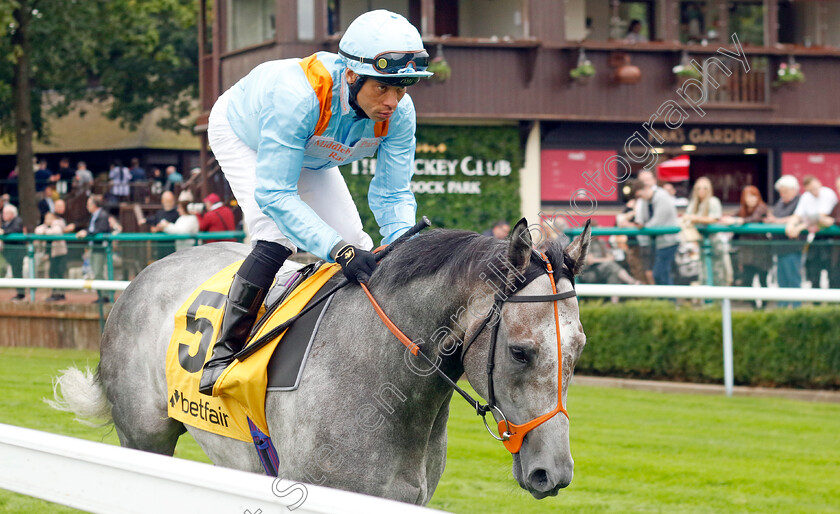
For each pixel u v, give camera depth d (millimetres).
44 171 24891
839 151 19844
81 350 12734
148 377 4277
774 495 5801
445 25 19391
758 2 20172
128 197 23391
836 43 20609
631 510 5484
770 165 19594
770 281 9812
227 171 3975
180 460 2785
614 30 20016
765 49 18844
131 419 4332
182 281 4309
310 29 17344
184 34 28500
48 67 25234
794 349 9289
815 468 6473
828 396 9016
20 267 13438
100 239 13055
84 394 4559
